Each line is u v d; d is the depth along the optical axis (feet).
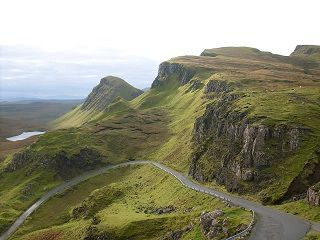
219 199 366.84
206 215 293.02
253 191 368.27
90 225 437.99
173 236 311.68
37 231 538.06
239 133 448.24
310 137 385.29
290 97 501.56
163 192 492.54
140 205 476.13
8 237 550.77
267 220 277.23
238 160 410.93
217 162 463.83
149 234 348.38
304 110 440.04
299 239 234.79
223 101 583.99
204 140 554.46
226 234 258.57
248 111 469.57
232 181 405.39
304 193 329.52
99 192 580.30
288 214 293.43
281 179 354.33
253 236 242.99
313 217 276.21
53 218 597.52
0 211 625.00
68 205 641.40
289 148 383.45
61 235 487.61
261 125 408.26
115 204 520.83
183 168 581.94
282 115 427.33
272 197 337.31
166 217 360.28
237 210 304.09
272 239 236.63
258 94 544.62
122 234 361.92
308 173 345.92
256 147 396.98
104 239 371.56
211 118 592.60
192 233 292.20
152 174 615.98
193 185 457.68
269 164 380.17
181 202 413.18
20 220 600.80
